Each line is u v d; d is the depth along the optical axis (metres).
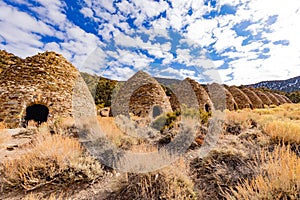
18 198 2.62
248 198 2.01
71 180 3.03
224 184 2.63
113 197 2.57
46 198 2.63
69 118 8.19
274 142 3.77
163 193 2.42
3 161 3.46
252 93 28.28
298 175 2.01
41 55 11.08
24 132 5.96
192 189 2.60
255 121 6.50
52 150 3.48
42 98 9.35
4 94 8.82
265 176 2.34
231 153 3.32
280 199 1.91
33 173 3.01
